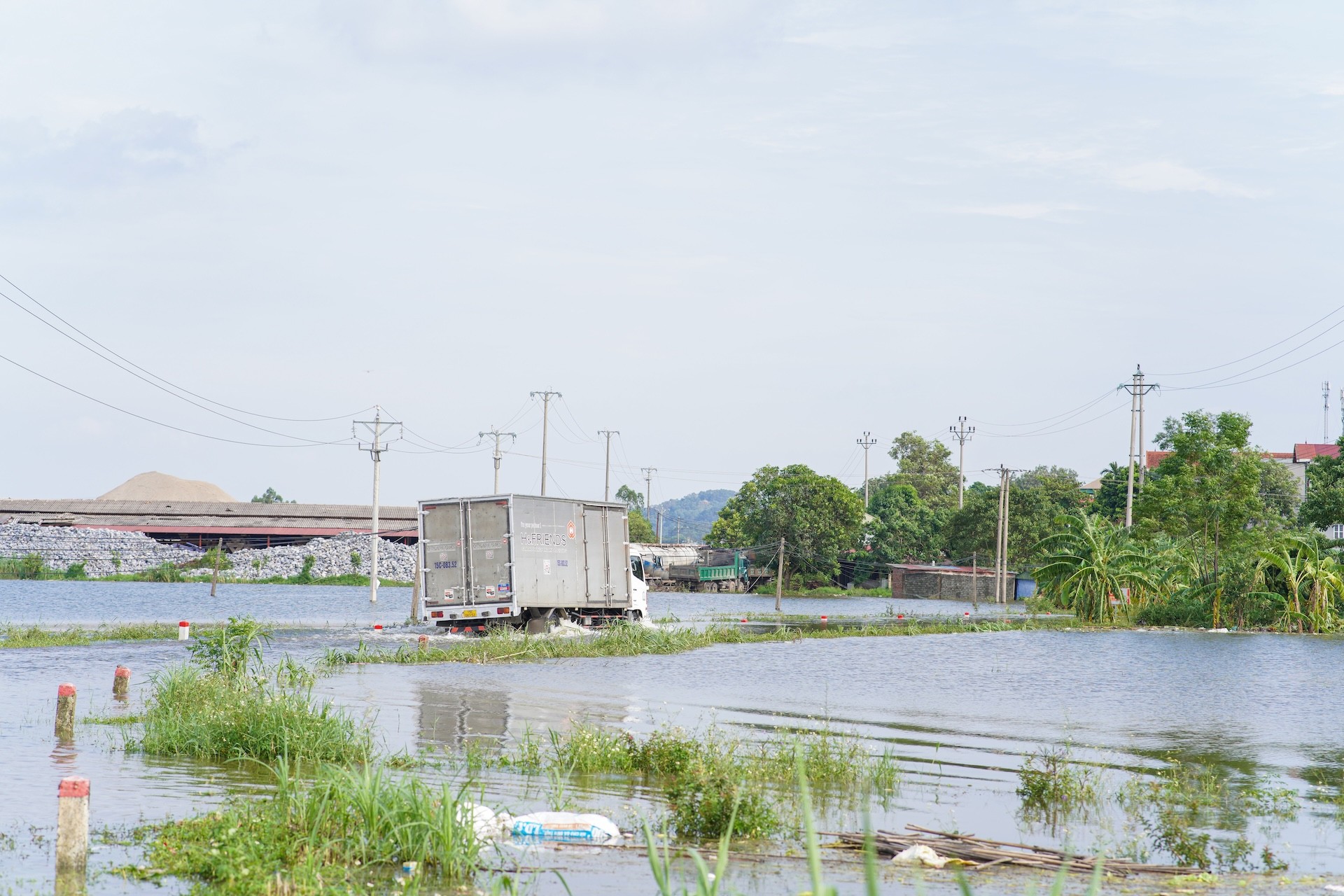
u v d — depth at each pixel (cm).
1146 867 1033
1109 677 2769
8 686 2162
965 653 3441
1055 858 1059
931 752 1647
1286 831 1212
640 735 1711
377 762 1428
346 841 993
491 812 1129
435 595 3438
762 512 11006
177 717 1570
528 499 3488
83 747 1515
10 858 962
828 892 429
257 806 1095
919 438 16175
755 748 1609
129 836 1045
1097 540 5362
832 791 1365
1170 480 6131
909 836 1123
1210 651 3575
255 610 5341
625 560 4047
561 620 3722
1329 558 4772
